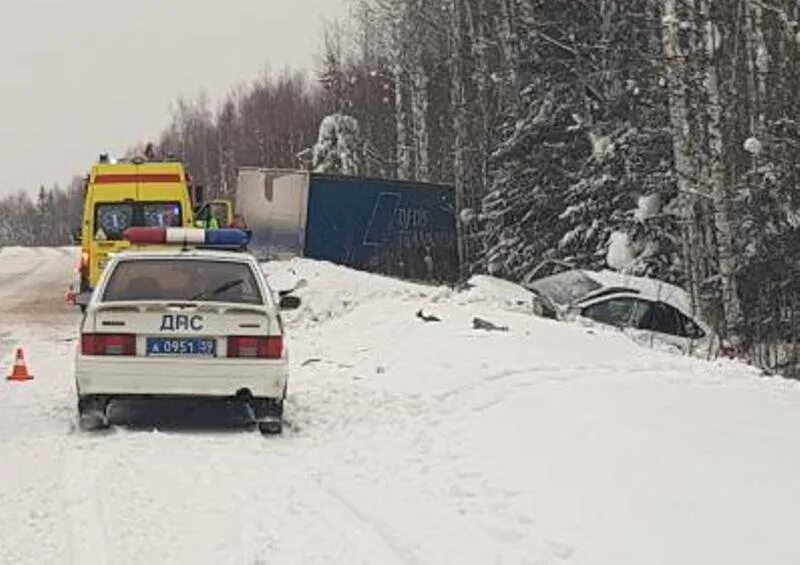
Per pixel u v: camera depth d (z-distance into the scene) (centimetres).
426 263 3192
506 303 2139
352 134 5431
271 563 680
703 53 2580
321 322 2203
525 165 3409
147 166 2425
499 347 1583
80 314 2648
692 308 2283
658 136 3017
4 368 1666
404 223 3156
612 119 3278
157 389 1092
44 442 1055
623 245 2942
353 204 3089
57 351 1911
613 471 841
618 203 3127
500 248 3422
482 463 922
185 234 1255
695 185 2625
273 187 3041
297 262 2597
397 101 4797
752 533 675
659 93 3028
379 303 2131
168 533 746
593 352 1598
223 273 1159
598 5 3384
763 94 2772
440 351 1594
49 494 847
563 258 3222
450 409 1190
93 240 2392
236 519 780
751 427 970
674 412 1041
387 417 1179
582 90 3344
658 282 2311
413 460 960
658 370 1425
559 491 812
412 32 4650
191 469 938
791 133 2581
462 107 4112
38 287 3584
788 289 2502
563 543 697
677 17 2623
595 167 3175
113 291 1138
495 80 3875
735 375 1411
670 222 2934
